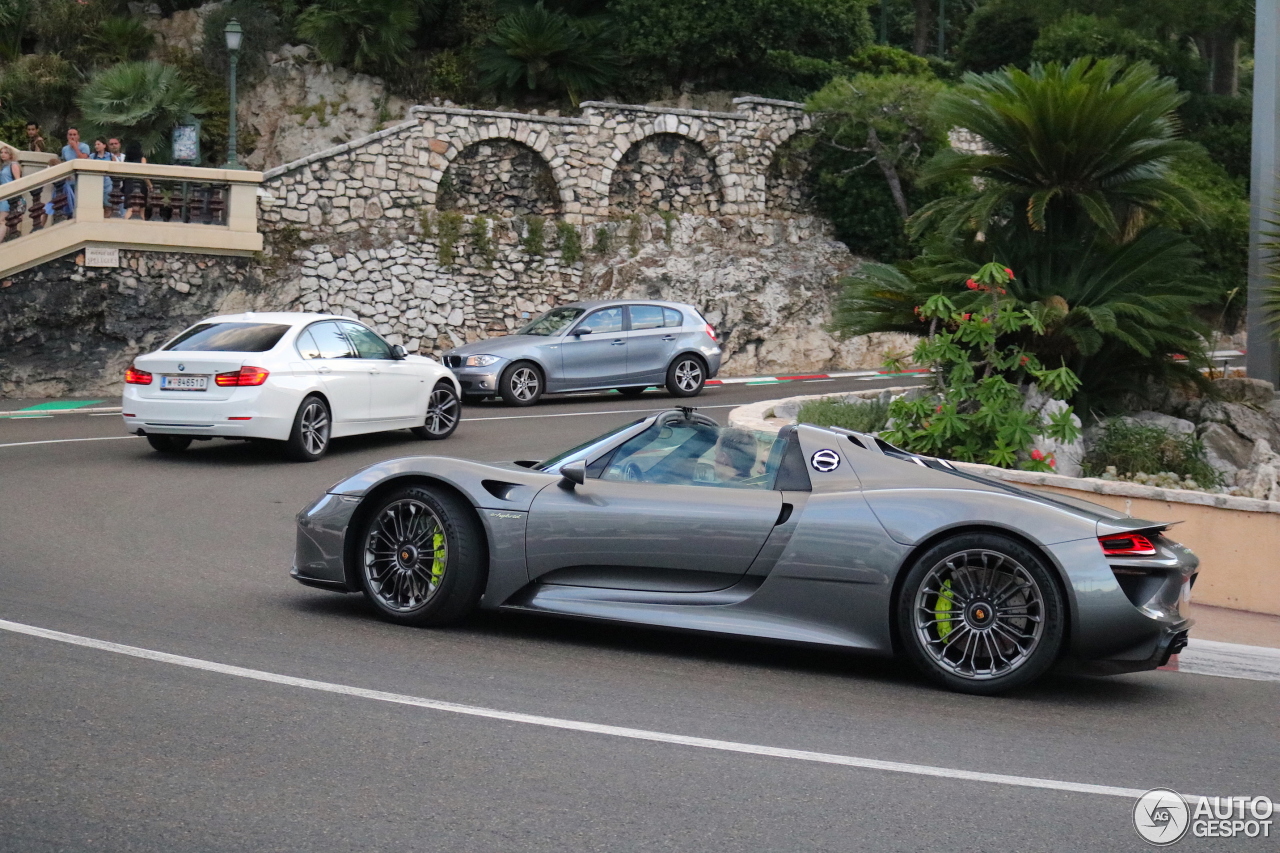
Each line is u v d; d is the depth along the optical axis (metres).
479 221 24.34
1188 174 29.08
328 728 4.67
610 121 25.77
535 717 4.95
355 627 6.39
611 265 25.27
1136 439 11.91
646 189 26.45
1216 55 36.00
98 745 4.35
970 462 10.30
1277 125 14.00
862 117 26.20
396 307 23.55
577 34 28.94
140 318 20.98
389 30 28.11
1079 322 12.23
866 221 27.12
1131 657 5.69
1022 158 12.87
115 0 29.08
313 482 11.68
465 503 6.43
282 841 3.60
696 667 6.00
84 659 5.45
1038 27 34.38
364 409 13.71
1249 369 14.27
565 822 3.85
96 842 3.54
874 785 4.37
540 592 6.34
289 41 28.81
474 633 6.42
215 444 14.19
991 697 5.80
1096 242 12.96
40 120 27.47
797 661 6.27
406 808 3.90
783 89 29.91
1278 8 13.95
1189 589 6.02
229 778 4.09
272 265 22.44
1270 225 14.04
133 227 20.72
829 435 6.36
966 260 12.45
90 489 10.88
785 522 6.01
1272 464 12.03
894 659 6.46
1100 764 4.82
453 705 5.05
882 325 12.80
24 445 13.80
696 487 6.28
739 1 28.38
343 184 23.34
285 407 12.54
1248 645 7.09
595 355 19.64
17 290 20.00
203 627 6.20
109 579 7.31
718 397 20.64
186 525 9.40
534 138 25.14
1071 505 6.07
